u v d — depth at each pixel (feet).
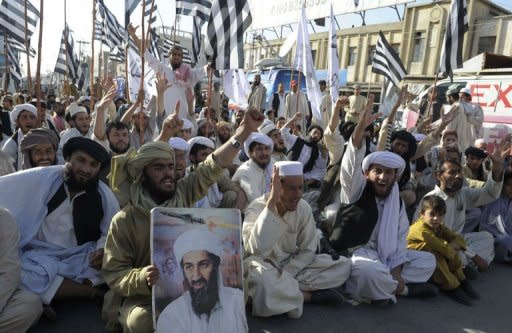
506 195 15.70
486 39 73.77
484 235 14.78
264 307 9.91
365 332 10.02
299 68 24.84
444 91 31.68
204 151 15.61
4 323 7.96
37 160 11.44
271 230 10.00
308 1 57.47
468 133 26.30
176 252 7.81
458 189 14.10
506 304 12.14
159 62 20.43
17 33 19.49
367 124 12.23
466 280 12.63
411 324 10.59
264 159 15.01
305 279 10.99
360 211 11.98
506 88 28.17
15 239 8.21
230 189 15.35
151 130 18.03
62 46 40.37
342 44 94.38
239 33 18.78
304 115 33.60
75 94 45.03
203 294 7.75
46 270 9.23
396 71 28.55
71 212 9.89
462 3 22.38
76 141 9.53
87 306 10.28
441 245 12.42
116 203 10.29
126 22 19.26
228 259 8.08
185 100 21.42
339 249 12.08
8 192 9.33
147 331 7.86
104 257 8.29
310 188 21.20
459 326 10.68
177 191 8.82
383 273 10.93
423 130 23.70
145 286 7.64
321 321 10.37
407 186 17.80
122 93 44.14
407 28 81.00
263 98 39.86
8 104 33.50
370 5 49.65
